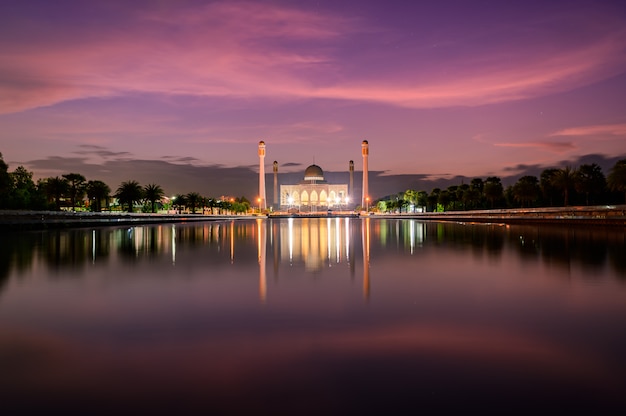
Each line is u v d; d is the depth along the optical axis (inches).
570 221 2979.8
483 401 317.4
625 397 322.3
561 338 447.5
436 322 508.7
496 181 5398.6
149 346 430.9
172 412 304.3
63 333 474.0
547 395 326.0
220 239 1902.1
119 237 2042.3
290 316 539.2
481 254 1208.8
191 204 6756.9
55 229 2849.4
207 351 416.5
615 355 400.2
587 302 602.5
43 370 373.4
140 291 697.6
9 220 2479.1
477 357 397.1
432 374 361.7
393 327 490.0
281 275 858.1
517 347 422.0
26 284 761.6
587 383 344.5
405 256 1182.9
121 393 331.6
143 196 4945.9
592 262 1004.6
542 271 882.8
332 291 692.1
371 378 355.3
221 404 315.0
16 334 471.2
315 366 379.2
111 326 499.2
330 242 1701.5
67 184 4372.5
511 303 600.4
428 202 7431.1
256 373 365.4
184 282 780.0
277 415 300.4
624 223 2541.8
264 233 2401.6
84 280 803.4
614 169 2955.2
